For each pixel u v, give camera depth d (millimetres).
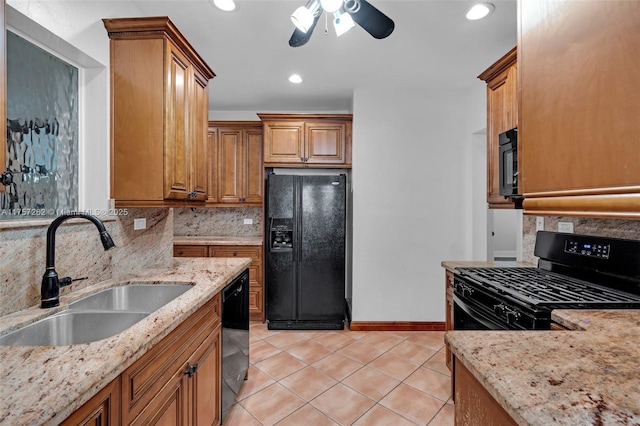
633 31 699
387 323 3262
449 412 1906
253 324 3457
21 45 1365
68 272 1461
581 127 824
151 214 2100
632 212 708
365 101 3246
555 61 900
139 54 1693
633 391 624
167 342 1103
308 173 3590
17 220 1251
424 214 3268
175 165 1811
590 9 795
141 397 936
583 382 658
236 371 1962
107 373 750
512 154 1764
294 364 2498
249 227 4055
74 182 1658
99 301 1526
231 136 3725
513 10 1938
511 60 1886
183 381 1223
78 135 1683
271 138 3447
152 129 1699
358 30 2176
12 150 1322
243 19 2035
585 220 1729
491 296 1498
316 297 3299
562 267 1790
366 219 3264
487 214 3205
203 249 3553
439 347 2818
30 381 691
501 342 861
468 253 3258
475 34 2207
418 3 1873
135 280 1693
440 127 3254
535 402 590
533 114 987
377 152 3258
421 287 3273
